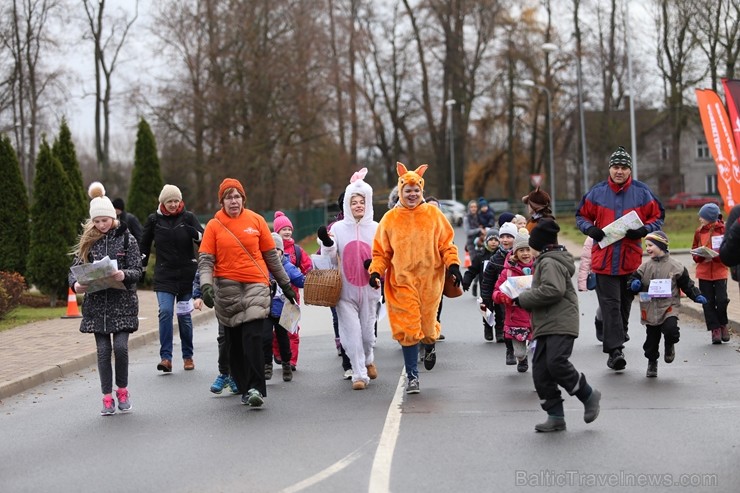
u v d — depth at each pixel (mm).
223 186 13602
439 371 16172
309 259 17641
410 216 14273
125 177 117750
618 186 15805
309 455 10453
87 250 13727
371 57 100562
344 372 16297
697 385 13922
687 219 72125
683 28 78062
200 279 13234
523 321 15633
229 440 11391
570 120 100438
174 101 65938
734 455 9820
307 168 71562
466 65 94125
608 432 11039
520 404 12906
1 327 24094
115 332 13508
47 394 15516
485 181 107438
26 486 9703
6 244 32031
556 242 11398
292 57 67625
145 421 12828
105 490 9398
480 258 18891
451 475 9383
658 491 8672
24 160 74438
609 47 87938
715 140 31453
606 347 15312
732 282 29844
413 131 102125
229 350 13703
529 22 90938
